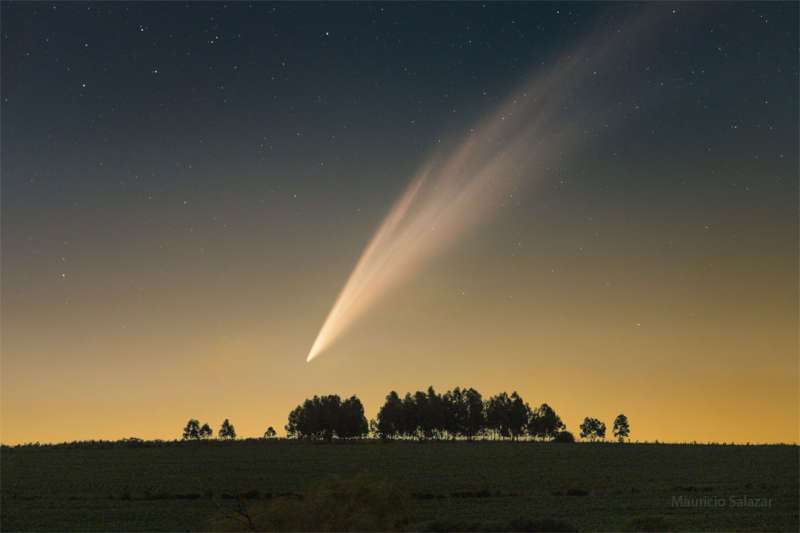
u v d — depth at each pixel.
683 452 108.88
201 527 53.12
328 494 43.50
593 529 48.25
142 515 59.00
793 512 56.62
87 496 70.62
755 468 88.81
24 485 79.81
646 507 60.22
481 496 68.25
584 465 95.50
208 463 100.31
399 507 45.19
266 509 43.31
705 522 51.19
